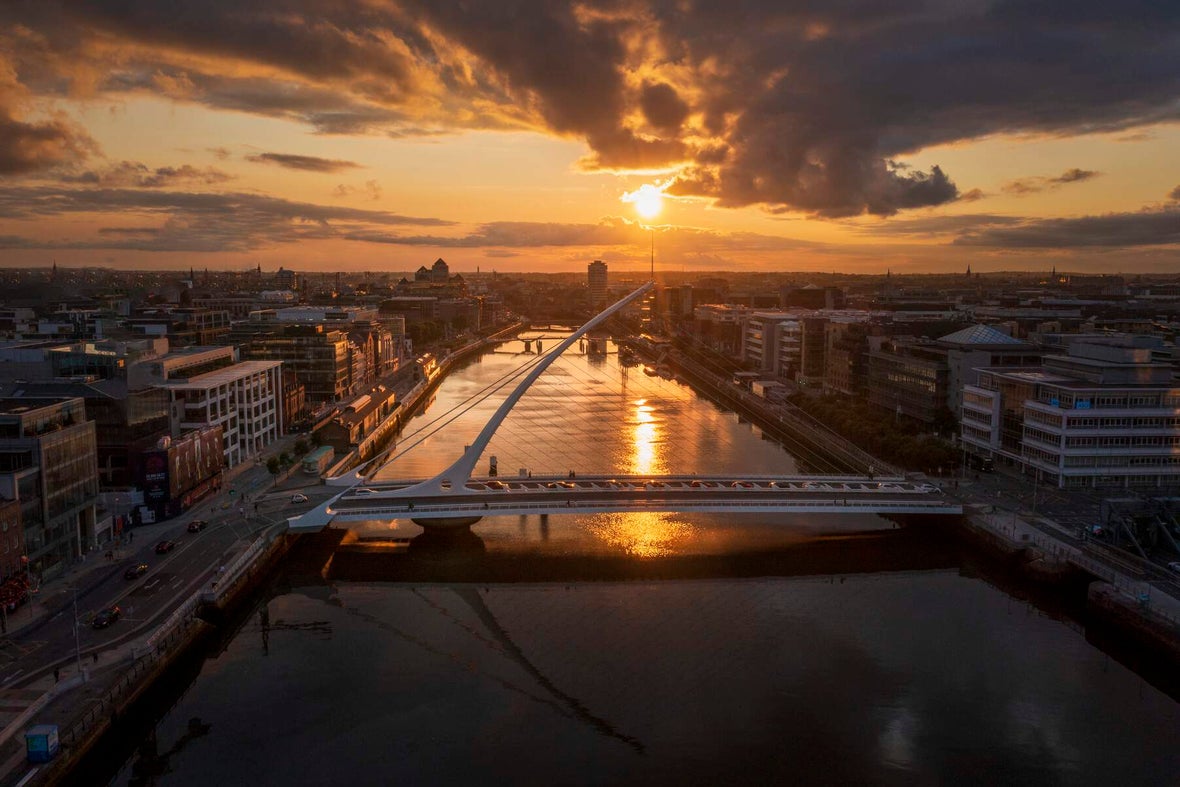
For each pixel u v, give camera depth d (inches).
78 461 6574.8
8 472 5782.5
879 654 5556.1
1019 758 4382.4
